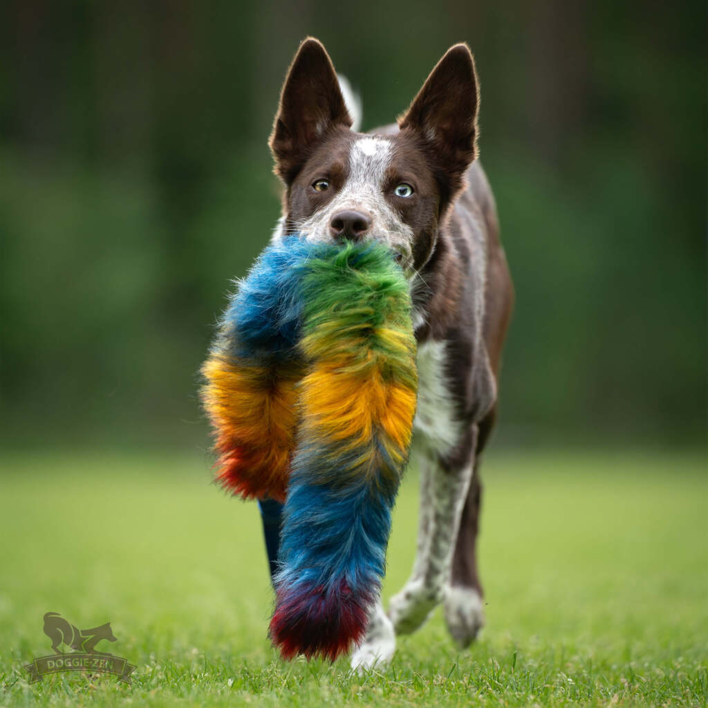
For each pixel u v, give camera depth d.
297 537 4.29
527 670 5.15
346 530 4.27
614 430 34.72
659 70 39.66
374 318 4.48
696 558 12.95
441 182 5.98
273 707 4.12
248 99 38.28
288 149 6.01
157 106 38.09
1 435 30.05
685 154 38.78
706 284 37.19
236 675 4.88
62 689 4.49
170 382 32.12
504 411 33.56
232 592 9.51
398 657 5.84
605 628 7.62
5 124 37.53
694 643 6.68
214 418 4.91
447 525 6.23
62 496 19.45
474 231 6.87
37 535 14.51
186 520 16.59
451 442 6.20
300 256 4.74
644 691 4.72
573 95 39.97
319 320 4.50
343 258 4.62
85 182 34.72
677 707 4.44
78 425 30.69
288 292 4.70
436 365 6.06
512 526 16.28
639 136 39.50
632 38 40.53
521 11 39.72
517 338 33.88
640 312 36.25
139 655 5.64
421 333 5.92
